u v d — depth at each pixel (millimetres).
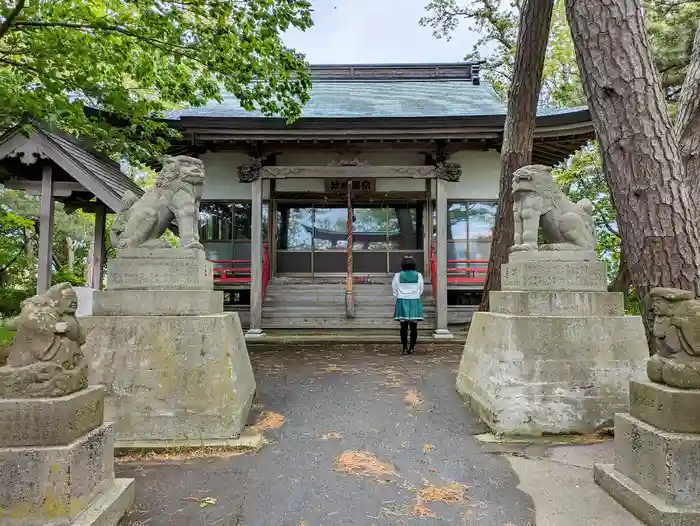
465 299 12352
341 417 4508
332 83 16375
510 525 2596
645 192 3252
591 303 4258
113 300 4035
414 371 6535
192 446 3674
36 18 5316
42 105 4910
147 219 4250
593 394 4051
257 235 10422
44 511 2203
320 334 10453
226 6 5758
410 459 3537
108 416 3750
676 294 2727
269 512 2732
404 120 9914
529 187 4543
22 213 10398
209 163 12391
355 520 2652
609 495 2920
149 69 6301
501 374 4059
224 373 3885
